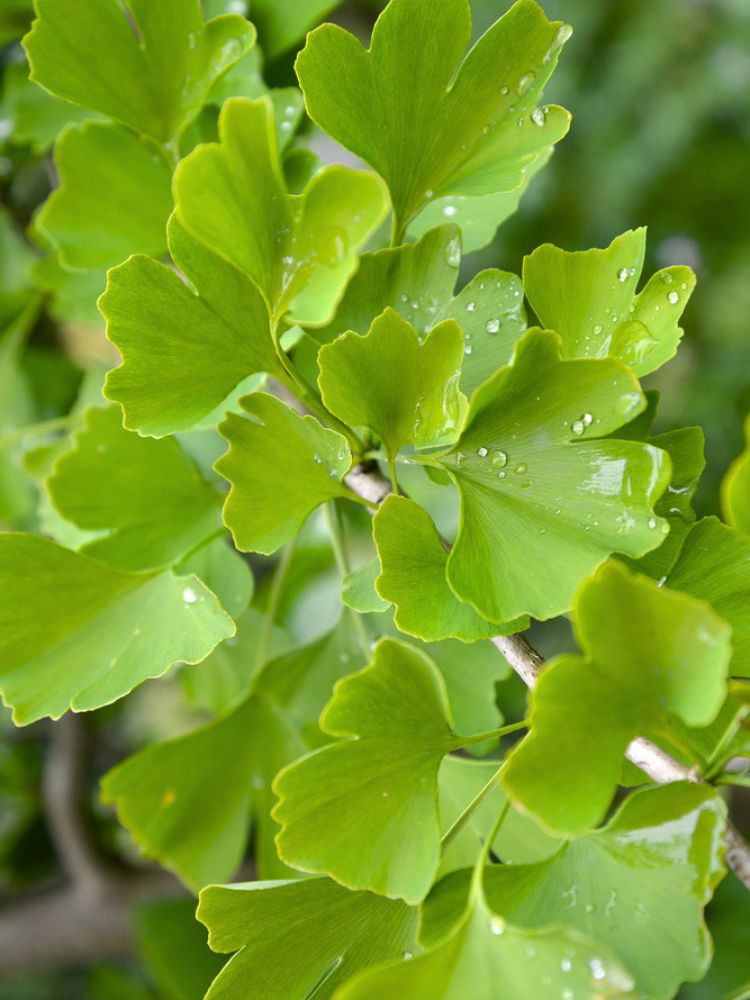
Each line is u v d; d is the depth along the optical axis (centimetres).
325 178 42
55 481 56
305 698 58
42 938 96
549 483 44
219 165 42
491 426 44
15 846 102
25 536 49
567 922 42
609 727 40
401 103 47
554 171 148
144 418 46
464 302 48
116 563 55
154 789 57
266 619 60
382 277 48
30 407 77
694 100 154
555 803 40
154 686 120
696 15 158
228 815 58
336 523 56
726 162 154
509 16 47
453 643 56
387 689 44
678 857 42
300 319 43
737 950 97
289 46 59
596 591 40
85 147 57
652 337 46
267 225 43
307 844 43
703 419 141
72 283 62
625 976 40
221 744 58
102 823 101
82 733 95
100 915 96
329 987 45
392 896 43
